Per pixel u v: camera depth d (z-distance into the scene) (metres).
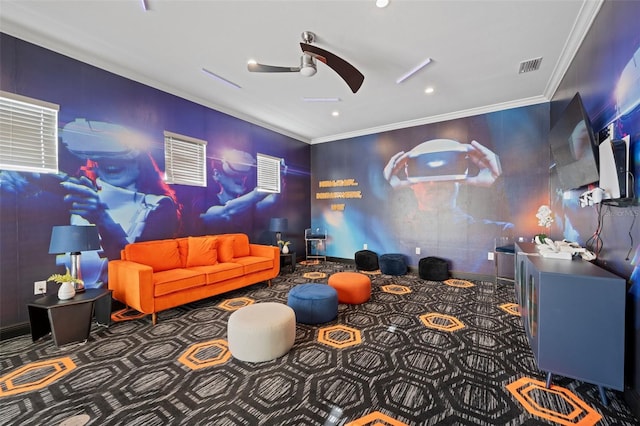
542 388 1.85
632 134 1.77
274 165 5.65
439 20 2.40
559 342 1.78
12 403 1.71
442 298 3.69
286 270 5.33
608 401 1.72
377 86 3.70
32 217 2.70
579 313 1.72
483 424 1.54
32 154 2.71
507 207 4.38
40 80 2.73
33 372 2.04
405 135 5.30
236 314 2.39
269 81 3.59
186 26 2.51
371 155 5.74
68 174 2.92
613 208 2.01
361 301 3.48
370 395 1.79
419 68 3.21
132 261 3.19
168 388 1.86
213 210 4.45
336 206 6.22
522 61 3.06
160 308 2.91
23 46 2.62
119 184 3.33
